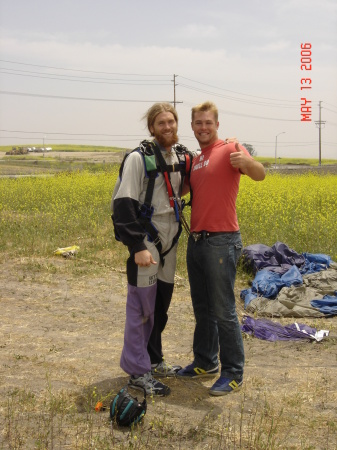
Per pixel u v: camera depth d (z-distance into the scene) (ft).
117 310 21.16
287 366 15.76
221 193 13.34
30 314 20.38
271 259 26.63
